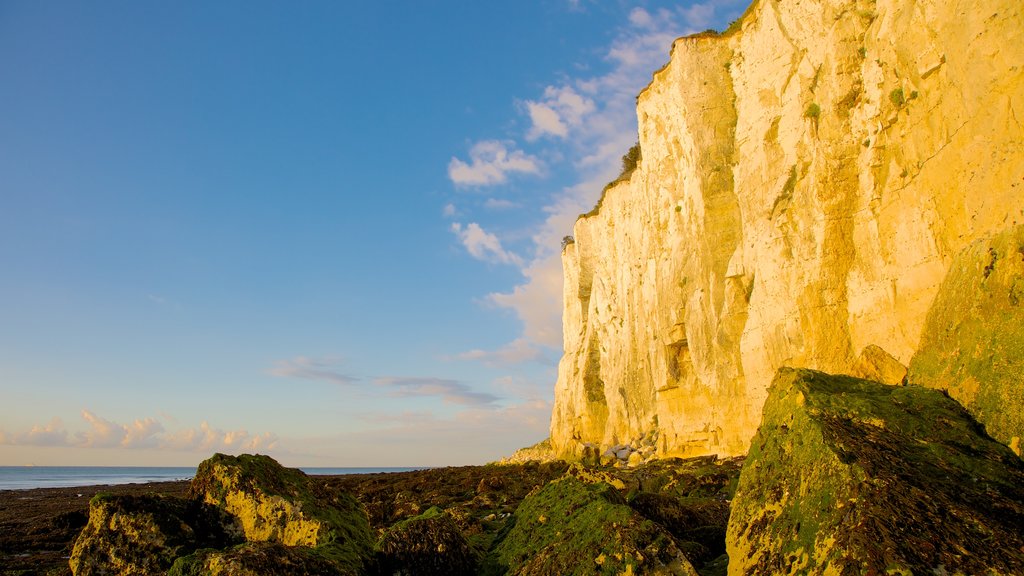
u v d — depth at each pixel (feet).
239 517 32.53
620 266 156.56
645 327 135.64
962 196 54.65
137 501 31.40
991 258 40.68
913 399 32.60
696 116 108.17
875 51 70.95
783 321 80.18
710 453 101.14
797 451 27.63
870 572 19.77
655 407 131.13
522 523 37.24
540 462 153.07
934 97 59.93
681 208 116.26
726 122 106.32
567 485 37.73
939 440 28.63
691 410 108.06
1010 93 48.60
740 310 93.45
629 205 152.46
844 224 73.97
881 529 20.94
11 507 122.21
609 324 160.97
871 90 70.85
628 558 27.07
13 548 59.62
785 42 88.79
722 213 103.35
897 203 65.82
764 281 84.89
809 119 80.59
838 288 73.41
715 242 102.89
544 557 30.66
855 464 23.77
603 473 48.37
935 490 23.16
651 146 131.75
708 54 110.42
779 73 88.89
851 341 71.10
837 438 26.03
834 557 21.22
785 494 26.61
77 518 78.84
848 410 29.27
